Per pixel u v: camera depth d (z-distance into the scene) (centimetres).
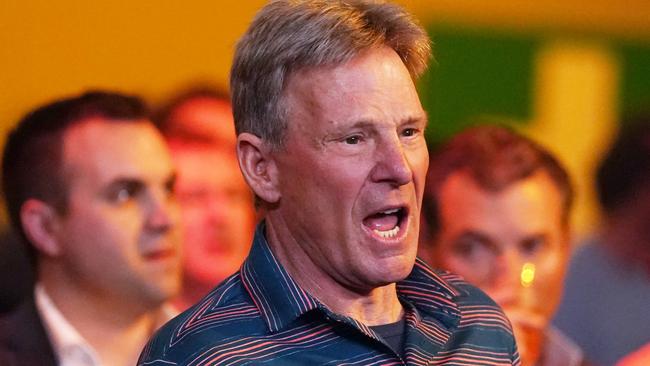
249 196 401
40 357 365
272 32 233
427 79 448
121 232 375
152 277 381
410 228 237
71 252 370
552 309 443
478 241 429
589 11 480
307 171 233
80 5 384
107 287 374
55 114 371
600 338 451
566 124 468
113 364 376
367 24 232
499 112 460
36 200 367
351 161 230
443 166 432
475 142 436
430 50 245
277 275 237
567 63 474
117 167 375
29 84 374
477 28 458
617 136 472
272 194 243
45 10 378
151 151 382
